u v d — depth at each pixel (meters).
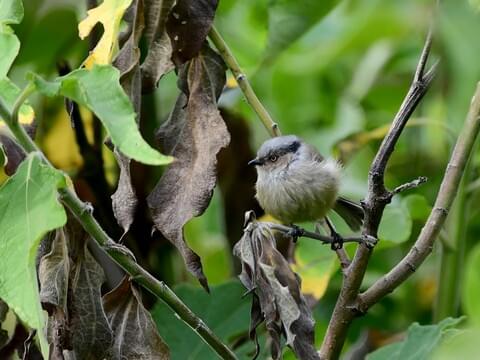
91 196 8.78
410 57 12.23
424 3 8.46
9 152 6.26
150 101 8.76
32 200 4.83
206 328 5.75
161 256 9.04
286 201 7.97
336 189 7.95
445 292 8.62
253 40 10.34
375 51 12.34
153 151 4.35
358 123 11.93
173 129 6.37
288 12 10.22
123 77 6.18
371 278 10.38
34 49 9.65
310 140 11.68
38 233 4.71
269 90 12.58
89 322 5.81
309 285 8.24
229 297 8.52
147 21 6.29
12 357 7.52
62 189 5.25
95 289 5.84
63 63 9.32
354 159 11.53
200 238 11.42
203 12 6.24
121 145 4.41
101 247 5.48
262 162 8.24
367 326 10.33
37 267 5.98
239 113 9.63
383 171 5.74
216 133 6.25
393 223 8.70
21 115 6.33
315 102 12.52
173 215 6.12
